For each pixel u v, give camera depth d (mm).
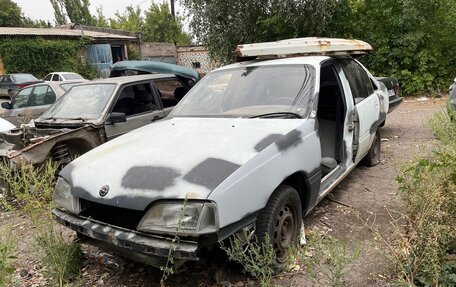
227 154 2578
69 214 2797
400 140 6566
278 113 3311
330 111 4422
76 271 2945
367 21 12094
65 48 24688
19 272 3117
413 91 11727
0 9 39812
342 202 4070
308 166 3039
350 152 4016
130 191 2395
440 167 2676
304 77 3586
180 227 2201
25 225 3949
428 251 2406
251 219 2480
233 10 12906
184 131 3176
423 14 11562
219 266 2932
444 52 11711
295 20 12125
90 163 2859
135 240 2332
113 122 5152
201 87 4098
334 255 2414
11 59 22609
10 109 8562
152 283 2836
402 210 3584
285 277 2746
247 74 3891
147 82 5977
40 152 4441
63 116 5438
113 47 28516
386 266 2699
